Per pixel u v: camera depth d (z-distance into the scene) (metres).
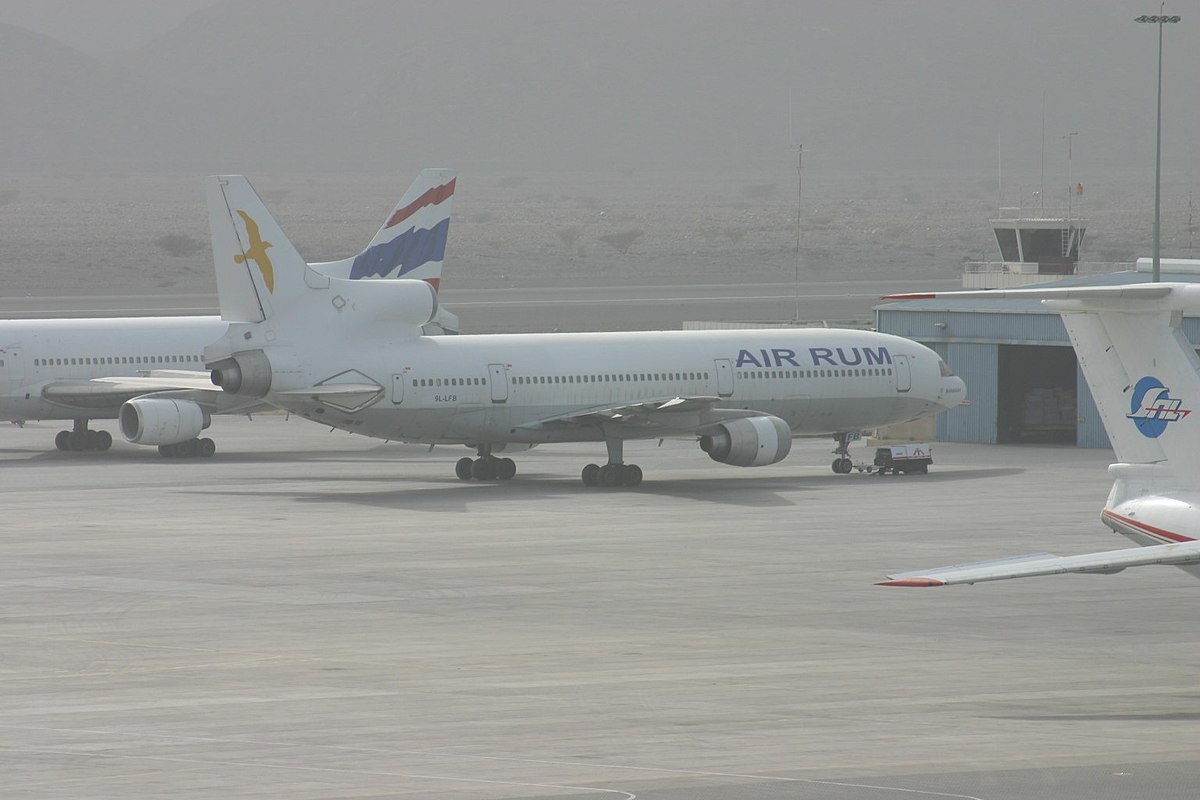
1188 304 79.69
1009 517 153.62
